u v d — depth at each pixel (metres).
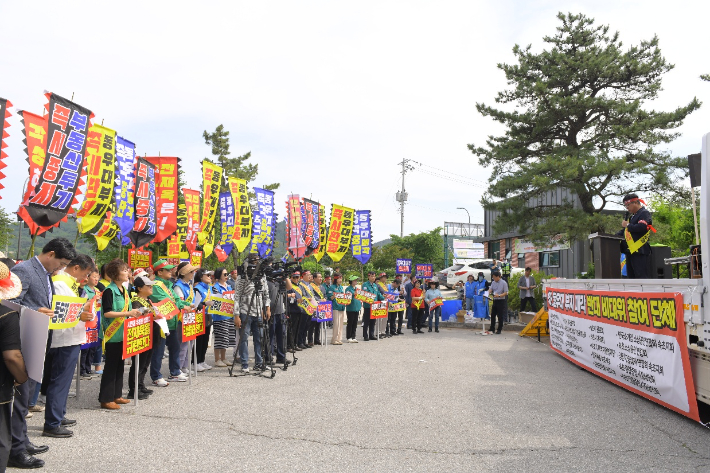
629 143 20.88
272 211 15.45
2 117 6.75
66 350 5.31
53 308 5.18
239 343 9.20
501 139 23.45
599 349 8.57
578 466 4.54
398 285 17.69
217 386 7.99
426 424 5.84
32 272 5.03
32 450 4.66
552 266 31.67
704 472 4.41
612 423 5.95
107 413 6.29
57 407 5.28
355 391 7.60
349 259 40.84
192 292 8.65
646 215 8.05
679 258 7.25
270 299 9.87
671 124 20.09
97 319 7.50
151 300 7.39
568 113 20.89
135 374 6.66
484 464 4.57
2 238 25.25
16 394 4.25
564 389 7.85
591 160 19.55
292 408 6.55
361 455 4.78
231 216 14.73
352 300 14.45
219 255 14.87
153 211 11.52
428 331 18.03
